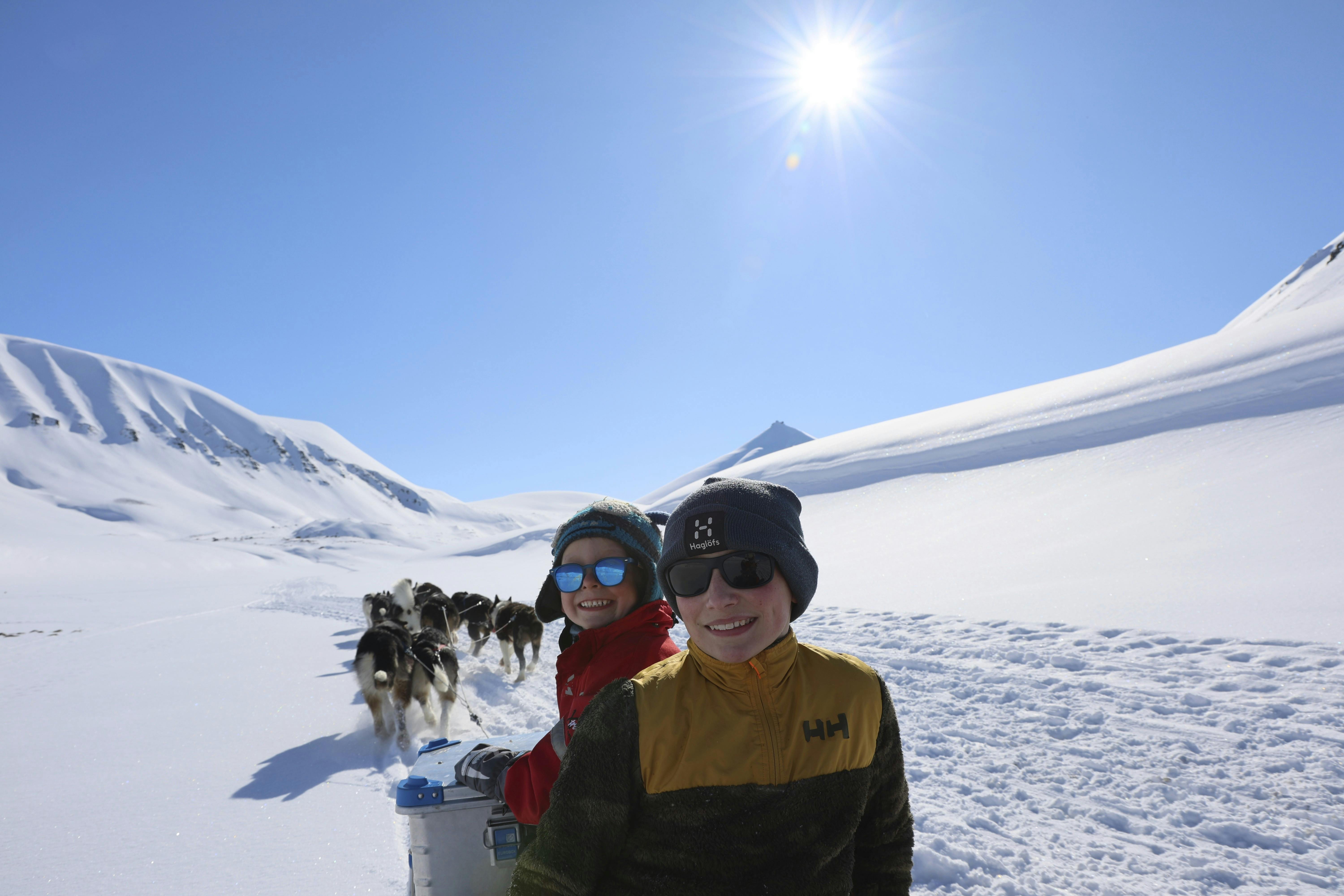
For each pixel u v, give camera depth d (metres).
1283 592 8.00
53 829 4.34
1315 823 3.67
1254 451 17.41
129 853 3.95
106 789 5.09
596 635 2.17
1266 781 4.13
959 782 4.46
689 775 1.29
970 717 5.65
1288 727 4.79
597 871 1.32
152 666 10.69
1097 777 4.40
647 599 2.28
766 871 1.27
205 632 14.98
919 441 37.41
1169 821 3.82
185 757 5.88
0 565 46.00
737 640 1.33
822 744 1.34
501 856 2.13
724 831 1.28
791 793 1.31
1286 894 3.11
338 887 3.47
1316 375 23.41
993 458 28.58
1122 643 7.18
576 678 2.12
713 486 1.47
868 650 8.20
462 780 2.13
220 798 4.84
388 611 11.01
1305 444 16.36
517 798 1.88
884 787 1.50
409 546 98.38
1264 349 30.48
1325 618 6.96
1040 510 18.14
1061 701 5.79
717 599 1.32
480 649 11.90
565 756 1.42
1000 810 4.05
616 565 2.19
